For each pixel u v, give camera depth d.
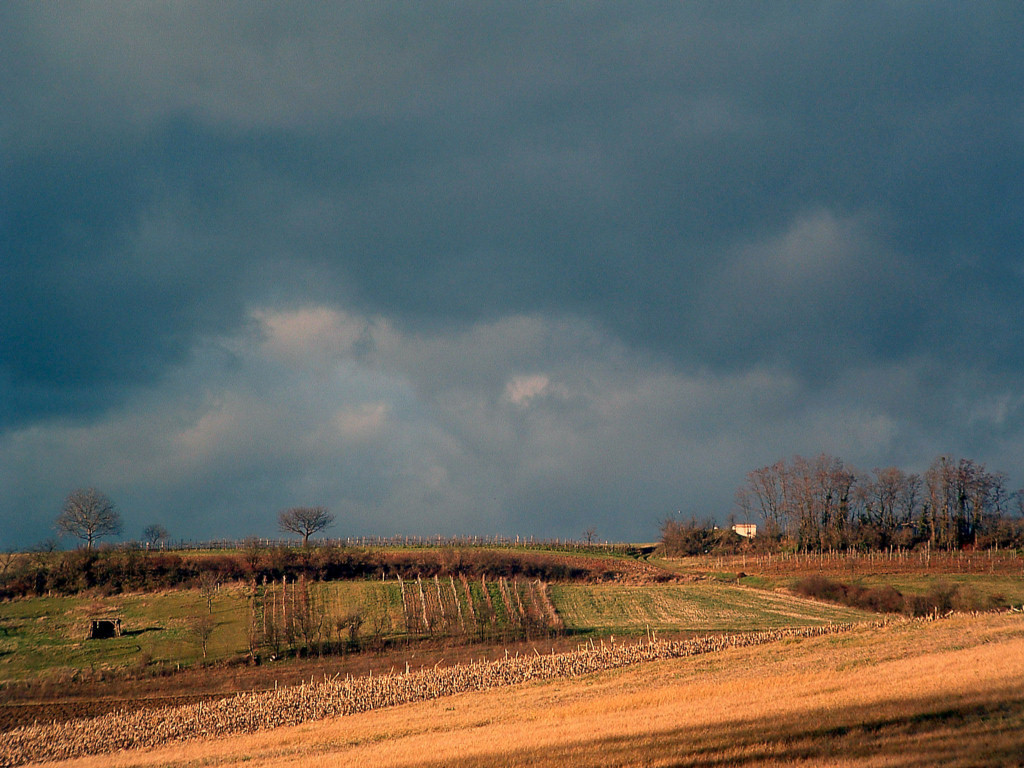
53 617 91.38
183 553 120.56
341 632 86.12
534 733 37.97
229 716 54.34
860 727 30.16
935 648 46.97
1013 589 99.94
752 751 29.30
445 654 79.50
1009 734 27.00
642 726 35.69
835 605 101.06
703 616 95.44
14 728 57.75
